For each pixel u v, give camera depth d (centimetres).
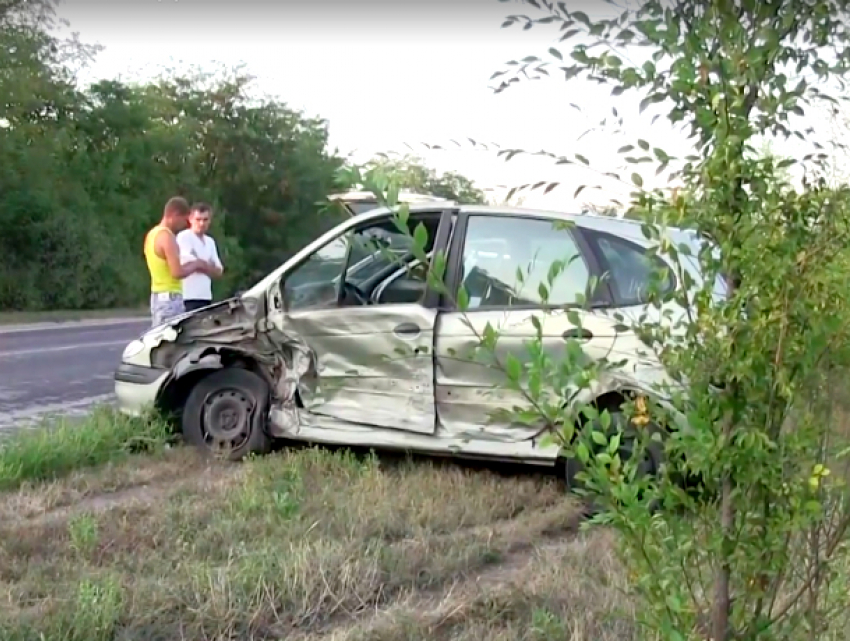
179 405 738
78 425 723
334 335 655
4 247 3397
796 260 204
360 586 428
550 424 212
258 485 594
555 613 406
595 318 296
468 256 617
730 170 204
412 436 631
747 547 210
